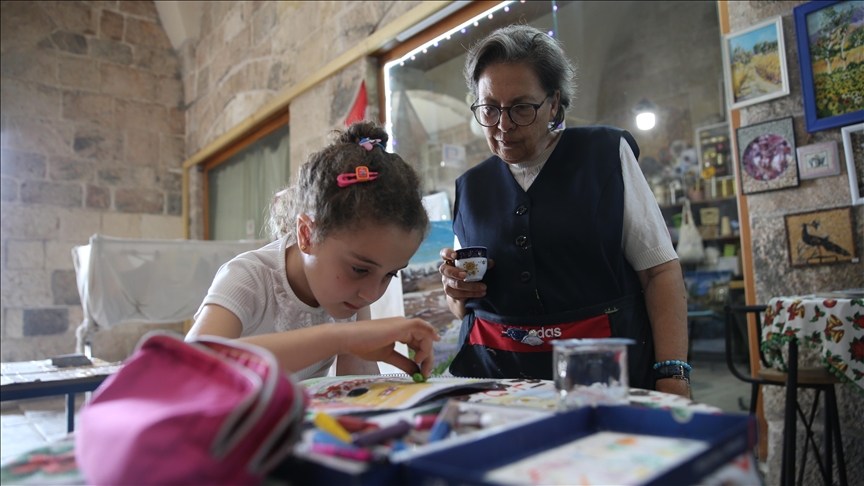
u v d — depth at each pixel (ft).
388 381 3.26
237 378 1.68
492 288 4.33
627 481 1.49
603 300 4.00
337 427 2.02
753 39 7.50
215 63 18.47
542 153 4.30
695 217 15.70
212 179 19.70
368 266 3.22
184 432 1.44
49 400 16.19
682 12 16.81
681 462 1.37
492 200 4.45
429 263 6.89
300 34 14.42
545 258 4.08
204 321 3.32
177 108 20.54
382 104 12.28
